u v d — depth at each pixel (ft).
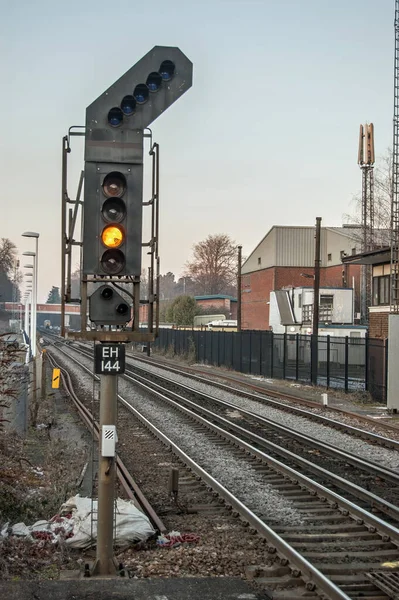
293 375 118.52
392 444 53.11
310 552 27.09
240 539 28.60
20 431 50.19
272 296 179.52
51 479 37.88
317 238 116.47
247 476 41.70
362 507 34.81
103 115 23.49
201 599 21.40
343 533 29.78
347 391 94.53
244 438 57.36
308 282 217.15
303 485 38.93
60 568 24.44
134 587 22.22
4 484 32.37
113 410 23.97
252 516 30.25
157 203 24.70
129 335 23.79
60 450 46.42
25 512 30.96
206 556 25.99
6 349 35.47
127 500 33.81
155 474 42.47
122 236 23.00
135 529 27.81
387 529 29.01
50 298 644.69
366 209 163.02
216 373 134.10
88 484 38.17
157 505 34.53
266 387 104.99
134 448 51.96
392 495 37.86
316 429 62.90
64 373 120.67
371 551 27.40
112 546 24.03
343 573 24.86
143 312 248.52
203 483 39.40
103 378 23.97
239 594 21.89
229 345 149.38
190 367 152.97
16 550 25.52
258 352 131.75
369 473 43.60
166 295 596.70
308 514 33.12
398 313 75.77
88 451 48.47
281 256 217.56
